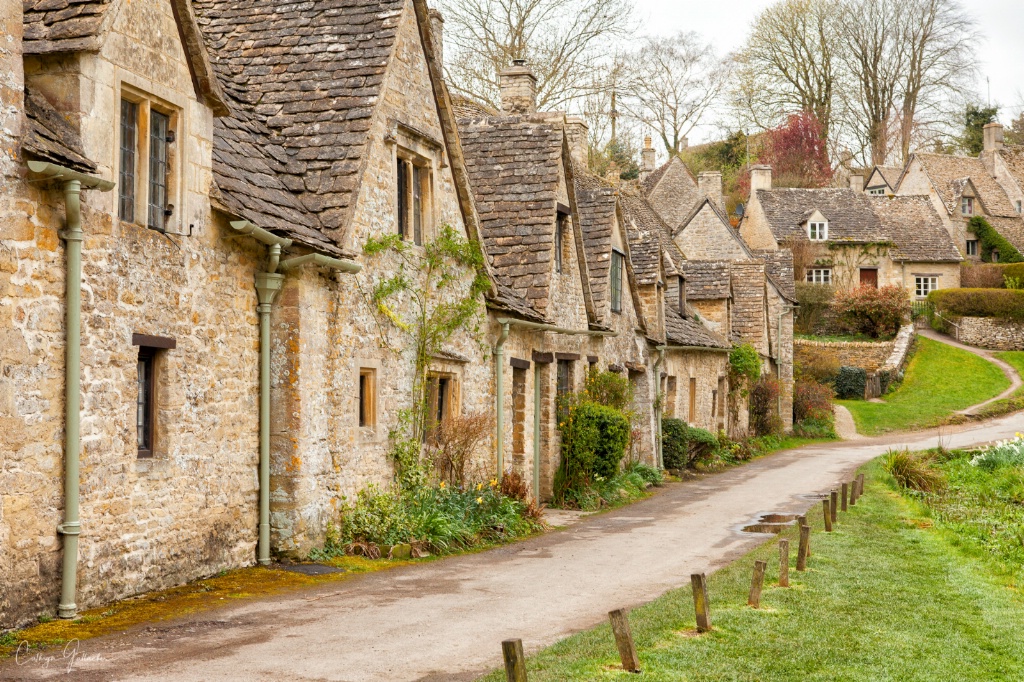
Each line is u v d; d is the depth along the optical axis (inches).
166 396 392.2
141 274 375.2
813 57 2738.7
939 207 2714.1
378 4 566.6
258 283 454.3
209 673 282.5
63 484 333.7
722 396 1391.5
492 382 686.5
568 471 809.5
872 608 406.6
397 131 546.9
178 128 402.0
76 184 327.9
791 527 638.5
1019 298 2231.8
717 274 1430.9
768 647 332.2
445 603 393.7
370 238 519.5
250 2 593.6
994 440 1485.0
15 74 315.3
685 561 518.3
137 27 374.0
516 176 781.3
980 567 532.1
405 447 555.8
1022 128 3304.6
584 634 335.0
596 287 893.2
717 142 2984.7
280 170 505.4
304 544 462.9
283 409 460.8
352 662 299.6
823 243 2418.8
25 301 317.7
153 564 383.6
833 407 1868.8
